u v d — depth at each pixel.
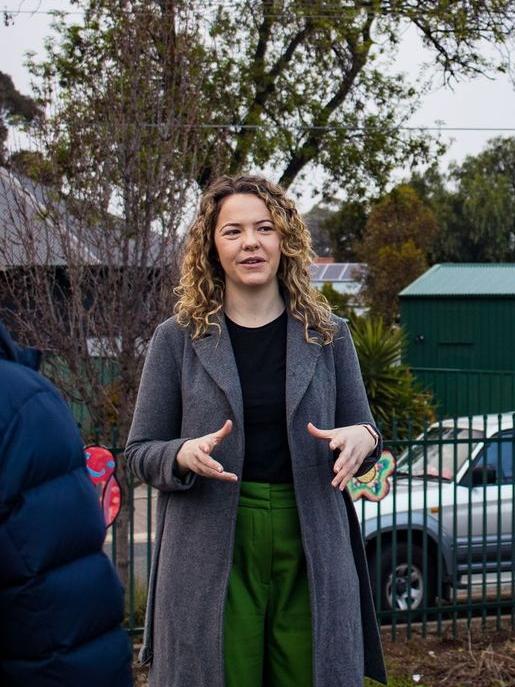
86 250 5.55
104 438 5.65
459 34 14.66
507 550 7.24
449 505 7.04
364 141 15.43
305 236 3.04
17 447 1.64
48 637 1.63
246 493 2.89
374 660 3.09
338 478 2.77
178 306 3.08
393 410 12.24
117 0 6.46
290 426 2.87
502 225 42.66
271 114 14.59
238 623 2.84
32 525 1.62
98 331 5.55
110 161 5.66
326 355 3.04
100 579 1.72
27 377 1.73
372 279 32.25
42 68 9.73
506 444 7.64
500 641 5.70
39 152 5.92
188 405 2.95
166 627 2.89
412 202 32.94
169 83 6.18
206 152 6.43
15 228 5.55
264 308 3.02
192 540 2.87
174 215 5.62
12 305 5.75
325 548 2.87
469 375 17.22
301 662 2.87
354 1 14.42
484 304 18.11
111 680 1.71
